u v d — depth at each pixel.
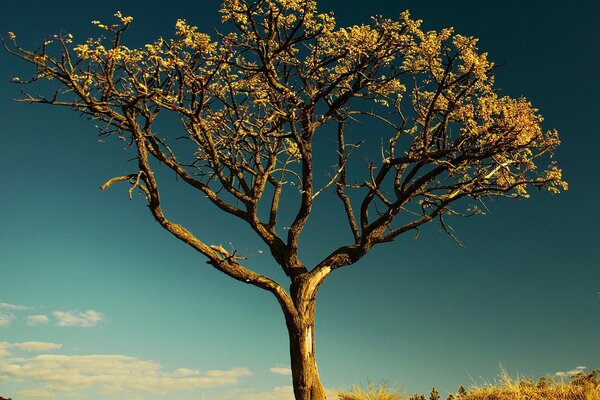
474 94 14.65
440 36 13.37
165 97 13.59
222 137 14.84
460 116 14.30
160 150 14.92
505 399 11.82
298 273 14.34
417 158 14.38
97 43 12.52
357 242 15.27
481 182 14.80
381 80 14.86
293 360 13.50
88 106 13.20
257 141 15.32
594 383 11.79
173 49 13.06
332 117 15.49
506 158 14.81
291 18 13.48
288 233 14.62
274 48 14.38
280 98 14.16
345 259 14.47
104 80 12.87
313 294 13.98
